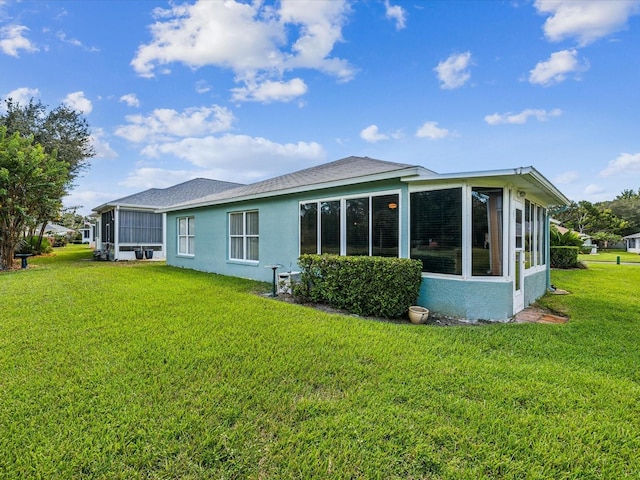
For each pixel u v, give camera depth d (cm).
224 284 886
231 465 204
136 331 452
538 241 821
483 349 408
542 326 514
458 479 196
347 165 984
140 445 218
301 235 845
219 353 374
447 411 264
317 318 534
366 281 589
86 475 194
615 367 355
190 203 1241
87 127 2116
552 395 291
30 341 407
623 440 232
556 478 199
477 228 564
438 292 593
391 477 197
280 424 244
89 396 278
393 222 649
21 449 213
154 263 1572
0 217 1256
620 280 1089
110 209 1798
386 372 334
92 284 845
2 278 956
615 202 4950
